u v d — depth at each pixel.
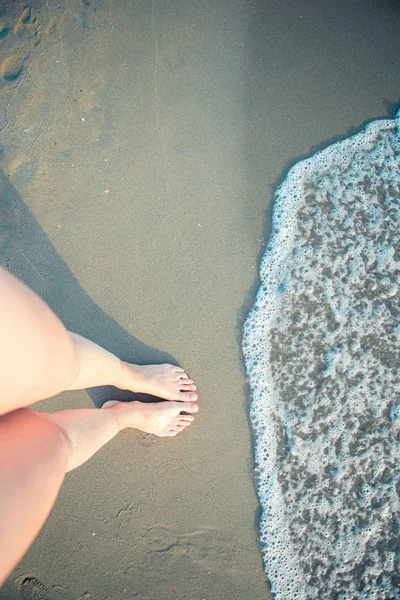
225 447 2.05
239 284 2.11
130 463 2.05
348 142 2.18
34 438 1.18
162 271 2.11
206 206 2.14
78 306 2.10
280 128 2.16
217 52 2.18
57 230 2.12
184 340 2.09
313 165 2.16
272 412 2.07
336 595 1.98
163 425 2.00
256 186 2.15
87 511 2.03
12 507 0.97
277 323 2.11
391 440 2.05
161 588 1.99
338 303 2.12
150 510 2.03
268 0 2.20
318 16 2.20
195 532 2.02
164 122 2.15
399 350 2.09
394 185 2.16
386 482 2.03
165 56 2.17
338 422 2.07
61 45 2.16
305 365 2.09
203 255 2.12
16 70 2.15
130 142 2.15
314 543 2.01
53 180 2.13
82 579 1.99
